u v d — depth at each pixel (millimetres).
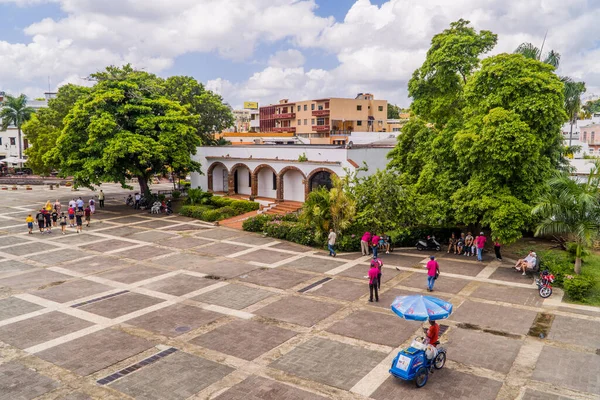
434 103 26609
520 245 24656
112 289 17750
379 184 23328
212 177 42031
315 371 11414
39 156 45094
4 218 33125
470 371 11430
